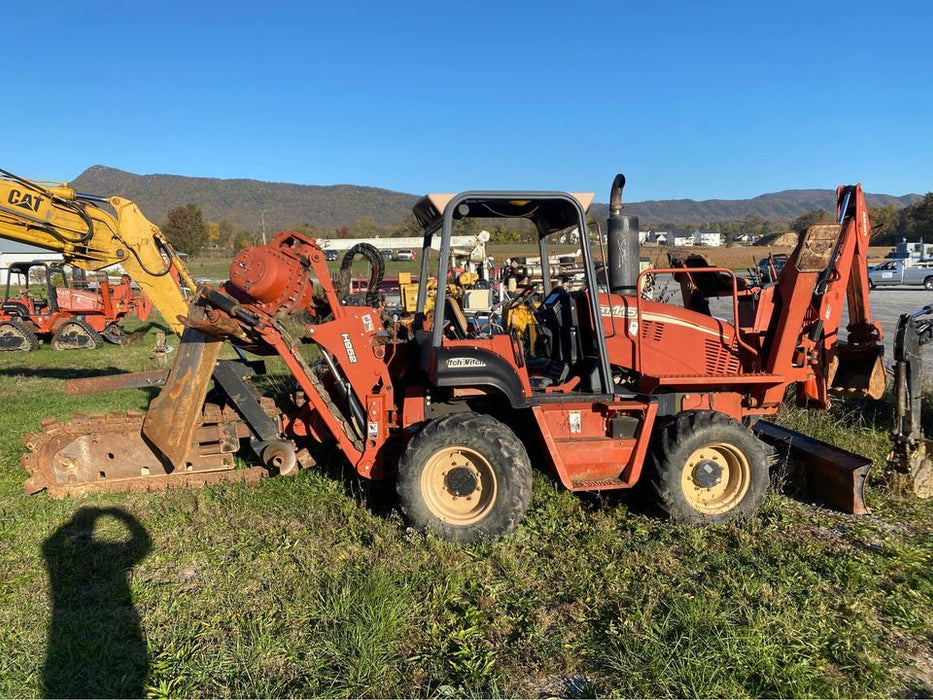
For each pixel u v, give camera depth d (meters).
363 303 5.93
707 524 4.60
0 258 40.09
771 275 5.44
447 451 4.29
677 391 5.02
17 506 5.04
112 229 6.75
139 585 3.86
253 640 3.24
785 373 4.93
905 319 5.14
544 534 4.49
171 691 2.94
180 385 4.77
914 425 5.19
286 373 10.32
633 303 4.99
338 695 2.88
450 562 4.03
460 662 3.12
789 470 5.39
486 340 4.55
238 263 4.53
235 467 5.71
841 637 3.32
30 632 3.42
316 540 4.41
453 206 4.38
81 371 12.23
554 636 3.34
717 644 3.21
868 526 4.62
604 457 4.66
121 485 5.25
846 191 5.14
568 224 5.11
